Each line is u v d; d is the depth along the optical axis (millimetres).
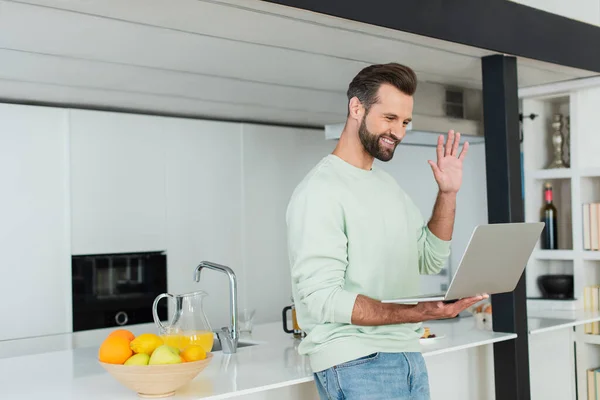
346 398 2156
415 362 2260
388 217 2242
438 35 2885
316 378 2342
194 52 3176
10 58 3229
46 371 2686
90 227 4238
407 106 2211
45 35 2863
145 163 4465
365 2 2631
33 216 4023
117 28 2764
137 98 4141
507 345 3188
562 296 4004
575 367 3908
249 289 4941
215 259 4773
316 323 2225
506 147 3205
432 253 2508
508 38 3182
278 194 5141
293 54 3223
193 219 4676
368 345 2176
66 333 4133
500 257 2160
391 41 2961
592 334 3867
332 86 4059
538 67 3541
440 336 3000
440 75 3713
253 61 3381
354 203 2174
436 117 3674
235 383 2285
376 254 2203
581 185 3979
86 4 2453
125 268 4379
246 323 3436
